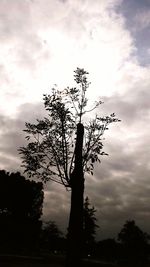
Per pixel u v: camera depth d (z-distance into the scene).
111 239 115.44
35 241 78.62
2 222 74.44
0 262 43.28
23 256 59.44
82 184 15.16
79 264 14.19
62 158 16.52
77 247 14.31
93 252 99.56
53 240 108.06
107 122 17.25
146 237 84.44
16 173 78.75
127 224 86.88
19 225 75.62
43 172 16.50
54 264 49.56
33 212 79.00
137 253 81.81
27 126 16.97
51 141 16.77
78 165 15.38
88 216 88.69
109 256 106.00
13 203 76.56
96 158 16.25
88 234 88.62
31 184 78.75
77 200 14.89
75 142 16.14
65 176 16.20
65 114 17.06
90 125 17.05
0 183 75.69
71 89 17.69
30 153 16.73
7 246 71.44
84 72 18.20
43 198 80.75
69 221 14.82
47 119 17.08
